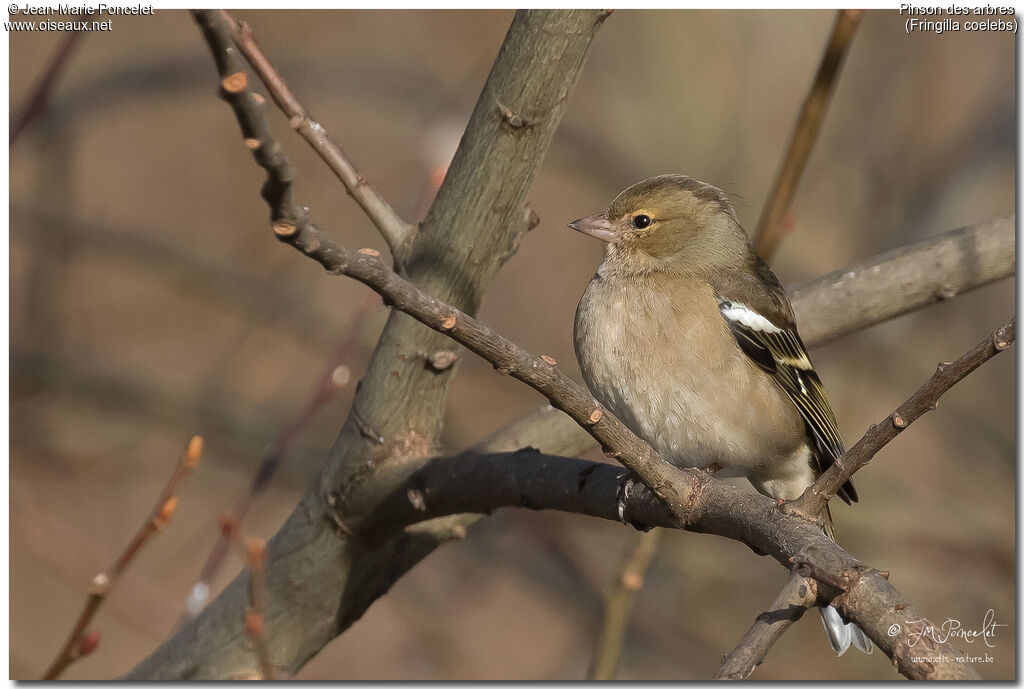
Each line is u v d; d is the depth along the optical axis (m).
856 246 14.96
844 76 15.22
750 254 8.27
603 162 14.47
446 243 5.89
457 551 13.67
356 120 16.58
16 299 12.90
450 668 13.67
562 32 5.65
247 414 12.54
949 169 14.45
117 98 12.95
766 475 7.72
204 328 15.60
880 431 4.38
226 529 4.40
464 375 14.18
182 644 6.25
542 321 16.70
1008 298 14.63
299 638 6.25
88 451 12.29
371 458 5.94
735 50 15.35
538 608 14.77
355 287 15.16
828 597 4.02
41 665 13.09
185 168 16.64
